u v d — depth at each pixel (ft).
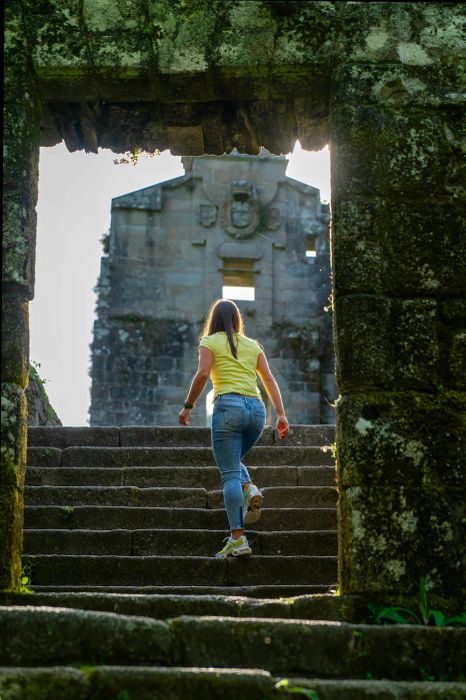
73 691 12.87
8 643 14.16
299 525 25.14
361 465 17.30
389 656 14.79
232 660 14.49
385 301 18.10
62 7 19.71
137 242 71.92
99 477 28.27
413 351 17.87
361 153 18.85
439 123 19.02
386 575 16.79
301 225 72.95
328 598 16.61
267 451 29.55
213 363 22.84
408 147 18.89
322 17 19.51
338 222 18.54
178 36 19.62
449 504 17.13
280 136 21.58
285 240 72.59
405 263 18.31
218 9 19.69
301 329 71.36
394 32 19.42
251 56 19.42
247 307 71.36
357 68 19.24
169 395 69.87
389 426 17.46
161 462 29.78
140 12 19.74
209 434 32.17
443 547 16.93
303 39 19.43
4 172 18.95
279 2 19.57
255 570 22.08
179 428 32.19
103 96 20.39
